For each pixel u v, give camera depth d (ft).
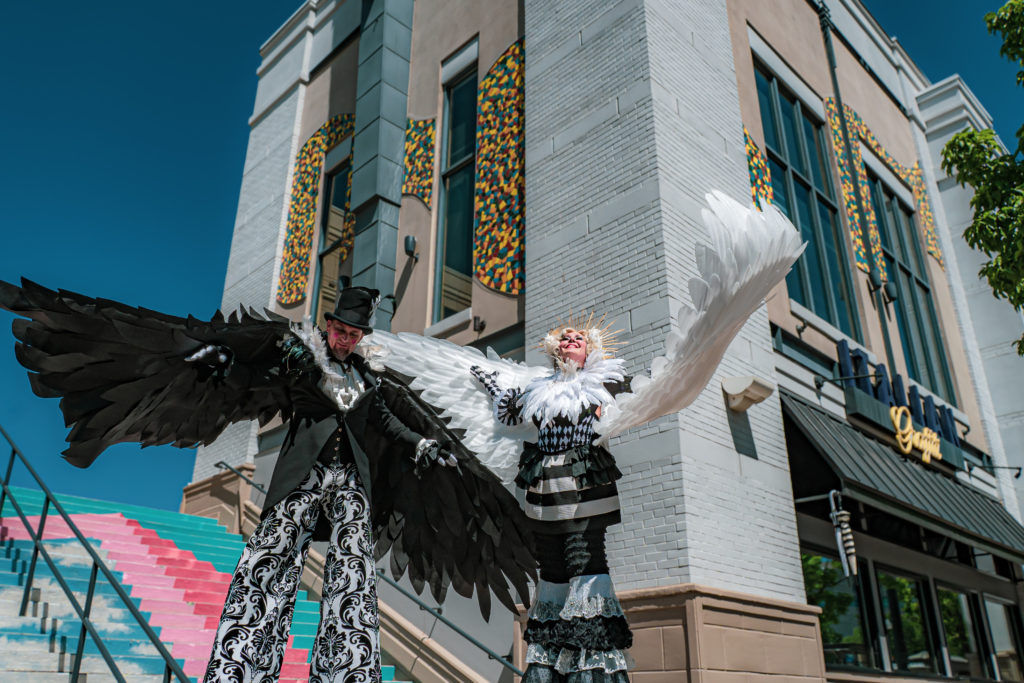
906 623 37.47
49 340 9.25
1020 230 27.12
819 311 39.45
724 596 23.88
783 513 28.78
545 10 37.19
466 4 43.98
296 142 54.08
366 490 9.91
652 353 26.73
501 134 38.14
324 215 49.06
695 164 31.22
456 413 11.55
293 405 10.19
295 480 9.36
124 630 22.29
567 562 9.49
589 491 9.73
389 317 40.14
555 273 31.60
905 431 39.04
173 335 9.59
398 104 45.29
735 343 30.17
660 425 26.20
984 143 29.45
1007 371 53.67
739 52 39.40
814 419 32.42
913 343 47.75
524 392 10.92
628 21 32.55
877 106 54.44
